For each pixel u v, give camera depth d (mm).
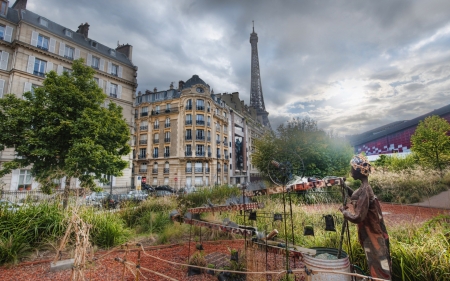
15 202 5488
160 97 48656
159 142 46031
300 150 16688
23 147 10328
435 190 10680
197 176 43438
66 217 5117
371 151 32031
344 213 2410
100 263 4246
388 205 10461
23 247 4609
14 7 26031
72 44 27422
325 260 2322
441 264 2768
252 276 3213
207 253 4629
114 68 31609
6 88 22688
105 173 12609
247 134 64562
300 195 8273
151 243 5754
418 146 15039
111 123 13109
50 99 11352
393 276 3033
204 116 45438
